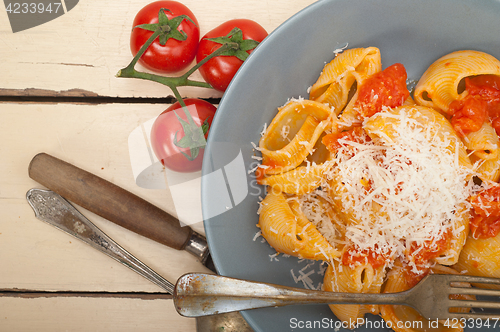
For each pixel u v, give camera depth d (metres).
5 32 0.34
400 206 0.29
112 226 0.34
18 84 0.34
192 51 0.32
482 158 0.30
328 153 0.31
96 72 0.34
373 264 0.30
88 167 0.34
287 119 0.31
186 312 0.29
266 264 0.31
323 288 0.31
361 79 0.30
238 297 0.29
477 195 0.30
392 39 0.31
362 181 0.30
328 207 0.31
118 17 0.34
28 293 0.34
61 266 0.34
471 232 0.30
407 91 0.31
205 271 0.34
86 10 0.34
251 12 0.34
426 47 0.32
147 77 0.31
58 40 0.34
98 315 0.34
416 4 0.30
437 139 0.29
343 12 0.30
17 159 0.34
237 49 0.31
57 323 0.34
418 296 0.29
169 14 0.31
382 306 0.31
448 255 0.30
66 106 0.34
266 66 0.30
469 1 0.30
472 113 0.30
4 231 0.34
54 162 0.32
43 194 0.33
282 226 0.30
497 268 0.30
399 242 0.30
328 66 0.31
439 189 0.29
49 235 0.34
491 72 0.30
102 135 0.34
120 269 0.34
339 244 0.31
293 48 0.30
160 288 0.34
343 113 0.31
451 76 0.30
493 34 0.30
